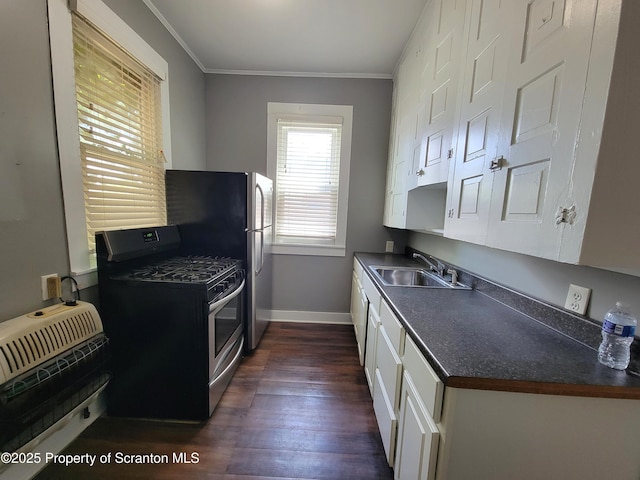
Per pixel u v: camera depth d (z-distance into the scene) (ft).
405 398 3.65
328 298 10.43
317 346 8.55
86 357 4.09
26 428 3.39
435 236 7.66
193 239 7.63
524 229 2.75
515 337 3.32
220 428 5.25
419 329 3.47
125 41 5.64
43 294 4.14
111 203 5.60
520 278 4.31
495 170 3.24
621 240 2.12
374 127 9.70
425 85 5.83
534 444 2.58
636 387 2.42
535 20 2.66
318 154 9.94
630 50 1.92
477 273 5.47
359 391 6.45
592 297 3.17
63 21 4.29
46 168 4.15
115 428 5.18
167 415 5.40
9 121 3.64
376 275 6.41
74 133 4.56
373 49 7.91
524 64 2.79
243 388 6.45
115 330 5.22
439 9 5.16
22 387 3.28
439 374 2.64
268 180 8.98
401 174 7.63
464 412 2.58
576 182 2.18
